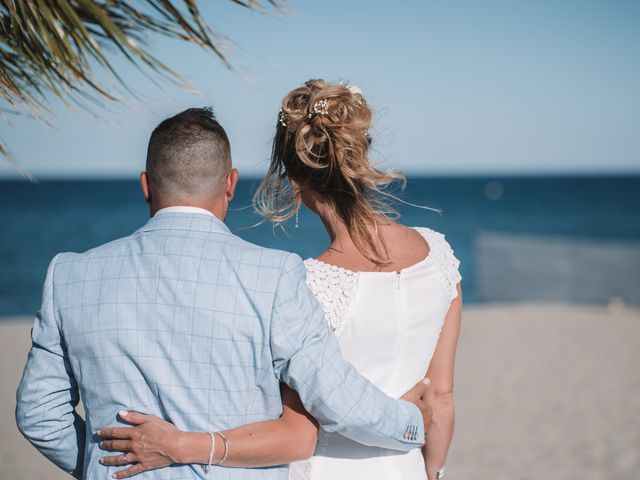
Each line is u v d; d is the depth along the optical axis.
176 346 1.82
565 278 14.01
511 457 5.62
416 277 2.20
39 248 33.78
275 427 1.88
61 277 1.93
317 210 2.31
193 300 1.83
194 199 1.96
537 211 67.00
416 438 2.05
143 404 1.83
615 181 155.62
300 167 2.24
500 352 9.59
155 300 1.84
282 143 2.28
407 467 2.18
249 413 1.87
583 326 11.31
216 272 1.86
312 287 2.14
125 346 1.83
